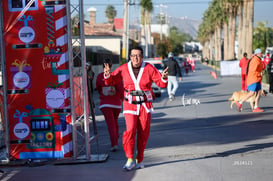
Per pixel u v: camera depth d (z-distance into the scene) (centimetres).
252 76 1186
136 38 6009
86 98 661
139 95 589
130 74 589
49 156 656
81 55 650
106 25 4438
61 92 642
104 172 605
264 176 555
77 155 670
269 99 1550
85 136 666
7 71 643
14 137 656
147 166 631
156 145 789
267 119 1053
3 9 634
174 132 923
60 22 631
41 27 633
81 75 659
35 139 653
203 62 10344
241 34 4916
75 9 643
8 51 640
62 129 650
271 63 1764
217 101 1555
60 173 608
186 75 4156
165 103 1577
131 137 600
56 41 633
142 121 595
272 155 668
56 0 629
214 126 981
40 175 601
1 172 618
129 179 565
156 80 588
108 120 754
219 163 630
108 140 870
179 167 616
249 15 3759
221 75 3488
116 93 763
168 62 1658
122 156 710
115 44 3659
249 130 909
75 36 657
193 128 966
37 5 631
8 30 636
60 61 636
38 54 637
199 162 641
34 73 641
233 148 730
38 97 645
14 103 649
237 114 1170
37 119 649
